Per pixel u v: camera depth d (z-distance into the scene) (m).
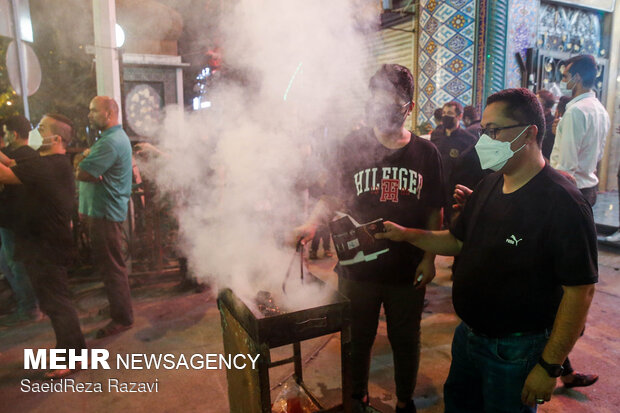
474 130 3.81
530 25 5.52
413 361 1.87
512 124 1.23
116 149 2.71
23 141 2.60
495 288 1.29
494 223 1.30
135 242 4.16
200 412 2.16
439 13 5.70
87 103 4.05
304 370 2.52
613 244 4.67
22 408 2.18
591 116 3.34
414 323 1.82
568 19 6.29
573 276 1.14
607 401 2.21
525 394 1.24
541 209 1.20
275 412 1.72
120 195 2.83
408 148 1.71
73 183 2.44
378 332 2.95
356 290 1.79
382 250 1.71
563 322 1.17
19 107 3.38
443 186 1.76
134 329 3.03
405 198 1.72
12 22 3.33
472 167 2.78
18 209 2.28
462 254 1.42
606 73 6.79
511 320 1.27
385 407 2.16
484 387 1.38
